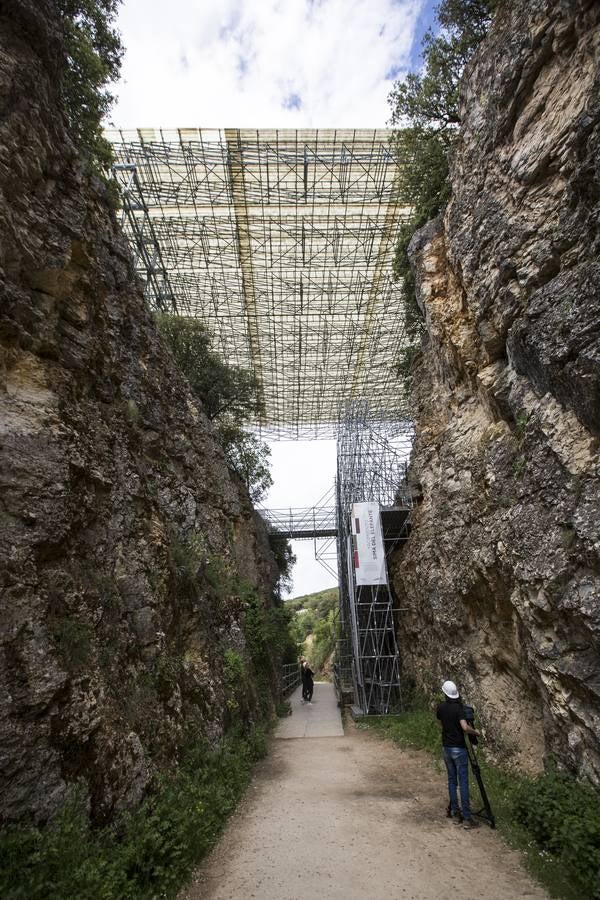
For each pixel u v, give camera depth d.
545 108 7.68
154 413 10.67
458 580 9.63
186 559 9.06
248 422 33.12
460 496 10.14
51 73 6.85
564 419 6.45
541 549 6.21
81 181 7.80
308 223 23.80
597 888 3.67
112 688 5.07
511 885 4.07
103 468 6.35
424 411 15.30
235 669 9.96
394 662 14.15
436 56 14.79
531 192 7.82
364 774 8.02
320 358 34.09
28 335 5.53
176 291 27.86
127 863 3.96
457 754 5.62
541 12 7.59
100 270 8.52
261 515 26.97
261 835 5.48
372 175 21.67
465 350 10.41
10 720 3.67
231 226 24.05
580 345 5.70
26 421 4.97
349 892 4.09
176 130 20.55
